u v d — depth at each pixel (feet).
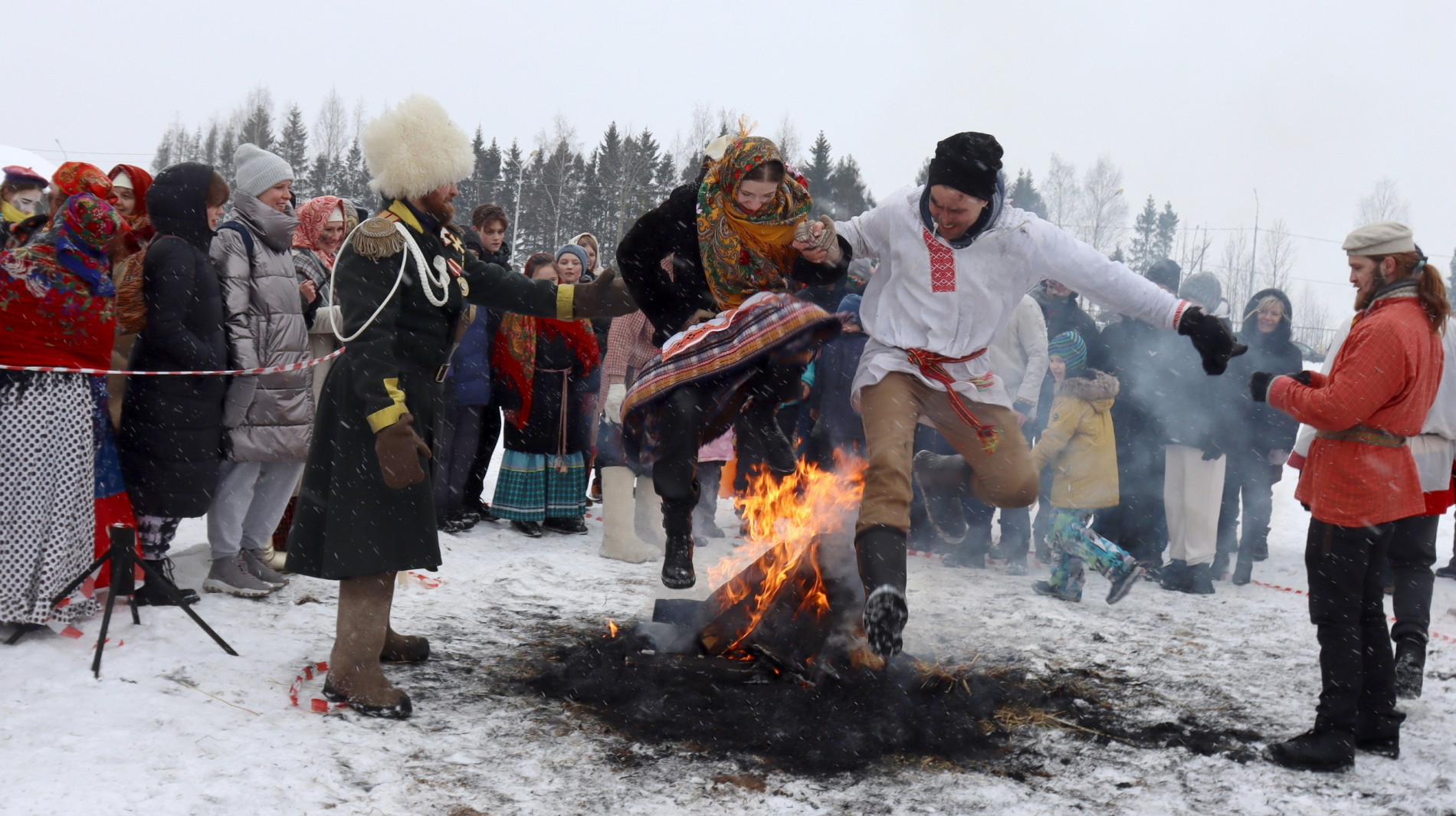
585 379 23.89
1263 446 24.62
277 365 16.16
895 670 13.21
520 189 191.52
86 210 13.56
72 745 10.01
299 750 10.34
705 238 11.63
